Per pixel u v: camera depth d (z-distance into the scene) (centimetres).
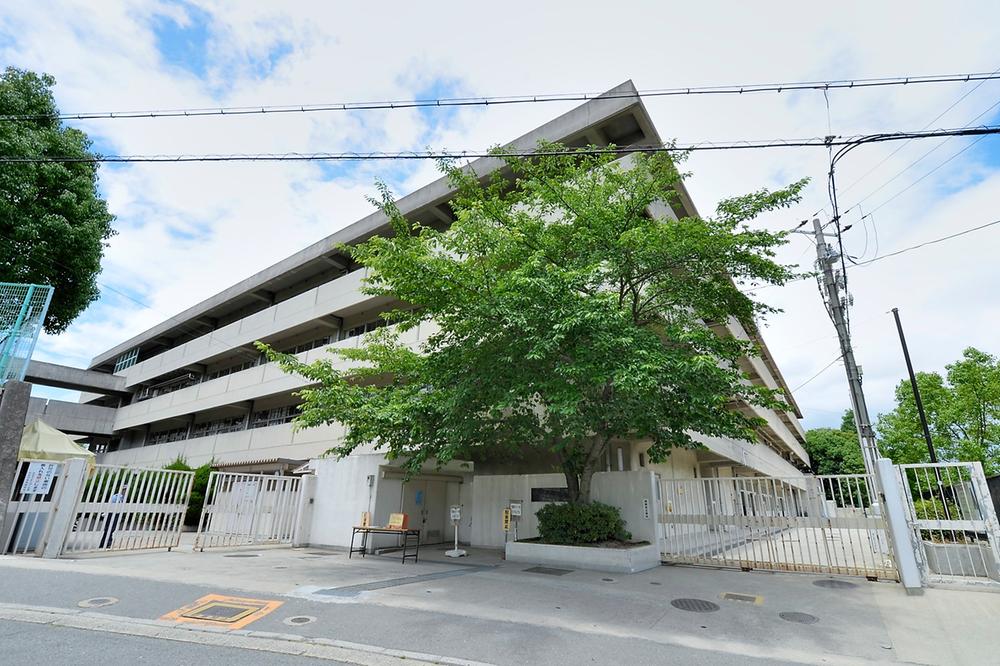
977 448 1925
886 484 873
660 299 1147
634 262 990
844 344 1114
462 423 1009
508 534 1373
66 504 948
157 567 866
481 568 1012
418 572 939
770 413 2562
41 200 1364
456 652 497
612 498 1212
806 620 645
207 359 2848
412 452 1205
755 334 1167
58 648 464
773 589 829
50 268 1401
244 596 674
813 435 5200
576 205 1094
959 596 771
